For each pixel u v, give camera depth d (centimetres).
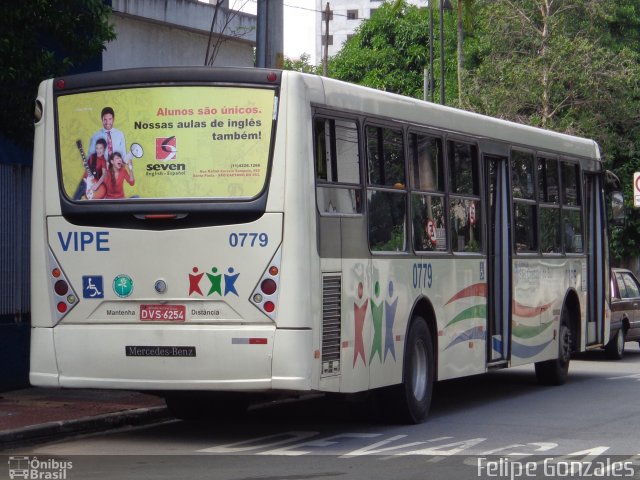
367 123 1197
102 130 1115
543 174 1689
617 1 3819
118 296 1100
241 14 2227
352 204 1157
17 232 1560
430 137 1341
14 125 1392
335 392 1123
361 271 1165
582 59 3403
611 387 1738
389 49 5178
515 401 1547
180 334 1077
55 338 1120
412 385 1282
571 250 1792
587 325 1858
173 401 1320
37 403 1395
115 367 1098
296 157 1068
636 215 3684
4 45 1327
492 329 1505
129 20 1975
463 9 3612
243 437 1200
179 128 1091
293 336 1055
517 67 3425
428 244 1323
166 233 1087
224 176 1078
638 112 3503
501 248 1534
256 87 1079
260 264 1065
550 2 3544
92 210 1109
